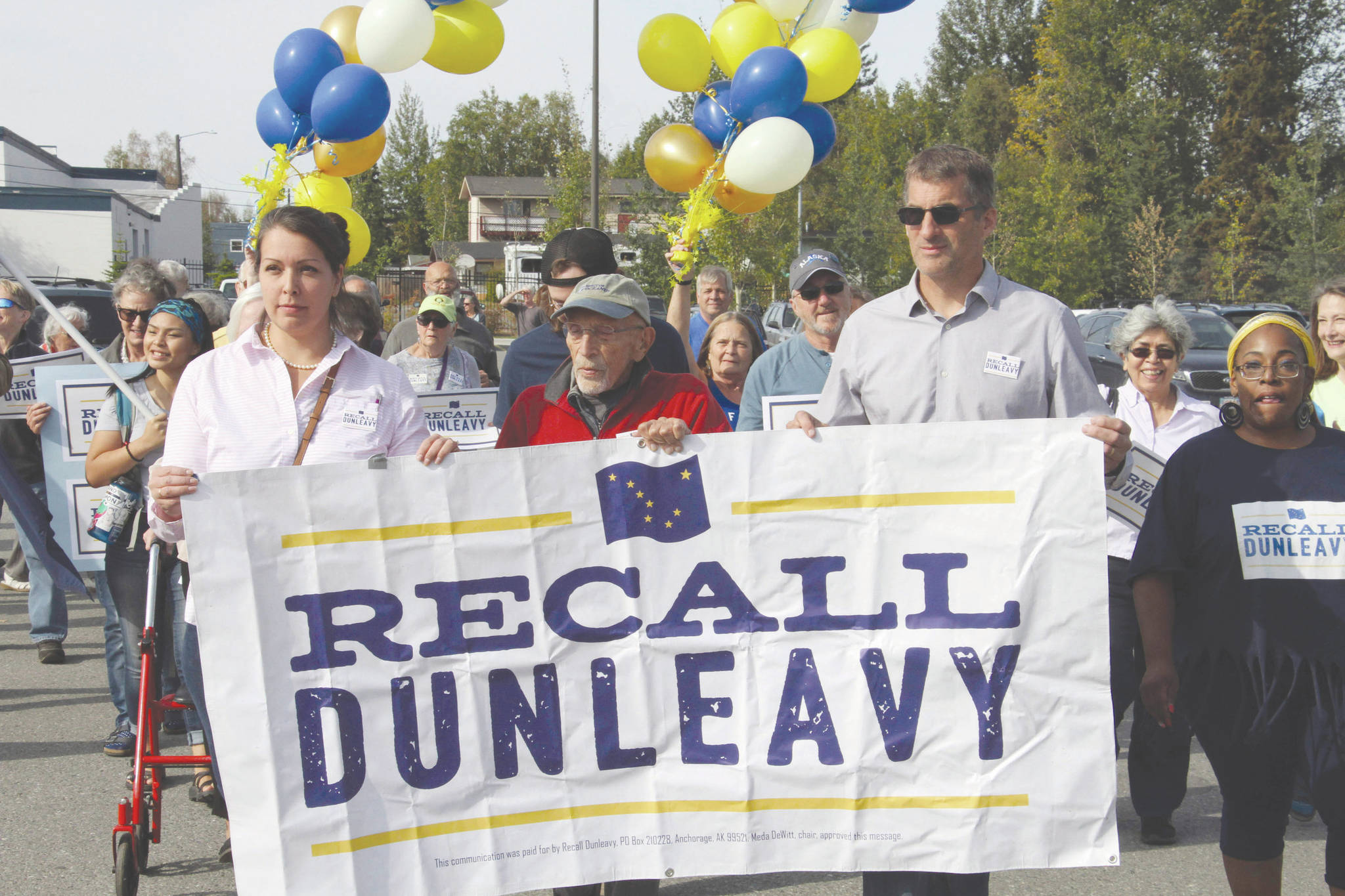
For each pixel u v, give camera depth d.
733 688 3.04
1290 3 50.62
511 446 3.44
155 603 3.98
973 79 63.41
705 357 5.97
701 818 3.01
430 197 47.97
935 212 2.96
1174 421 5.00
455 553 2.99
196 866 4.30
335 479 2.94
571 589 3.03
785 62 5.54
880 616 3.03
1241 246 36.06
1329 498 3.11
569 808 3.01
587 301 3.18
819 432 3.03
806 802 3.01
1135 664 4.53
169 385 4.67
